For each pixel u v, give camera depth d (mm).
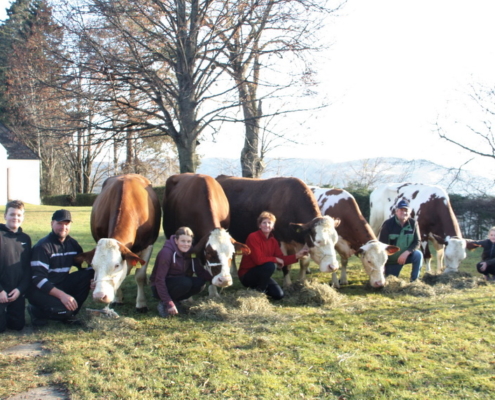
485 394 3309
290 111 14180
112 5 13039
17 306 4809
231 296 5848
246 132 17391
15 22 35281
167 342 4410
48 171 38062
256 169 17547
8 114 30750
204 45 14242
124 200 5738
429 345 4273
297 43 14156
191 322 5043
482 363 3844
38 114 15164
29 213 18562
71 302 4812
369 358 3957
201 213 6281
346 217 7188
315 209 6793
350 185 19281
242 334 4629
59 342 4453
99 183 43219
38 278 4832
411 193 8953
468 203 14742
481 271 7312
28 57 14578
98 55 13195
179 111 14344
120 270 4934
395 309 5516
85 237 12367
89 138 15883
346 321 5059
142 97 14930
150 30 14102
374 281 6449
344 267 7414
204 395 3340
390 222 7207
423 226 8352
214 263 5340
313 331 4699
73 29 13430
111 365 3861
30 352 4234
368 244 6523
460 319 5047
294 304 5887
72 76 13656
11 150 31188
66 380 3590
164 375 3672
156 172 34406
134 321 5023
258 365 3844
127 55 13789
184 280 5449
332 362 3887
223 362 3908
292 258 6273
